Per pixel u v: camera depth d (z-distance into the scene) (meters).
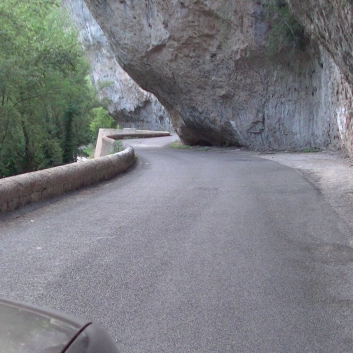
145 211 7.90
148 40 25.16
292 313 3.77
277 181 11.16
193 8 22.11
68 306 3.90
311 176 11.84
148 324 3.58
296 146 22.78
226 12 21.39
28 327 1.85
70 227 6.77
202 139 31.39
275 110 23.30
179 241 5.93
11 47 17.22
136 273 4.73
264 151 23.39
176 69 25.53
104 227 6.75
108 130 46.72
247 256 5.26
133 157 16.97
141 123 63.03
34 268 4.89
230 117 25.50
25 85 18.33
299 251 5.43
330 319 3.66
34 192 8.48
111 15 25.73
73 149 30.36
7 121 18.55
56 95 21.47
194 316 3.72
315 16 10.88
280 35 19.89
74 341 1.81
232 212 7.67
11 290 4.25
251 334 3.41
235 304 3.95
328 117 18.89
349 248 5.52
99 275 4.67
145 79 29.05
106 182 11.78
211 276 4.62
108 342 1.99
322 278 4.55
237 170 14.04
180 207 8.21
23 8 17.78
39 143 22.58
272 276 4.61
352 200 8.28
